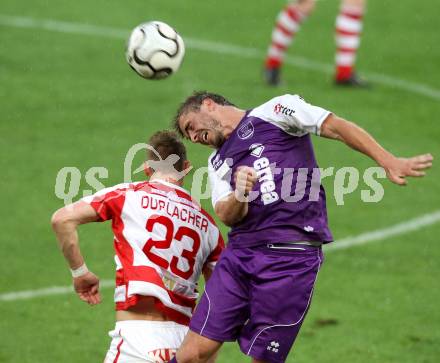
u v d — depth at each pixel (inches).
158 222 656.4
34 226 1173.7
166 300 652.1
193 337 659.4
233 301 660.1
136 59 753.6
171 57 753.6
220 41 1942.7
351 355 866.1
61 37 1907.0
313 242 660.1
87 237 1149.7
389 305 979.3
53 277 1039.0
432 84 1763.0
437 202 1277.1
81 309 962.1
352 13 1697.8
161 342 648.4
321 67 1829.5
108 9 2084.2
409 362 852.0
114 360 652.1
